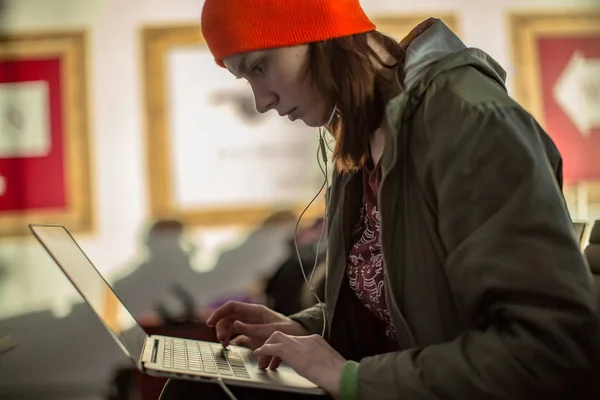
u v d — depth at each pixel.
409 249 0.86
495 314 0.76
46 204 3.71
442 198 0.80
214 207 3.72
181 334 2.10
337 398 0.80
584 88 3.74
